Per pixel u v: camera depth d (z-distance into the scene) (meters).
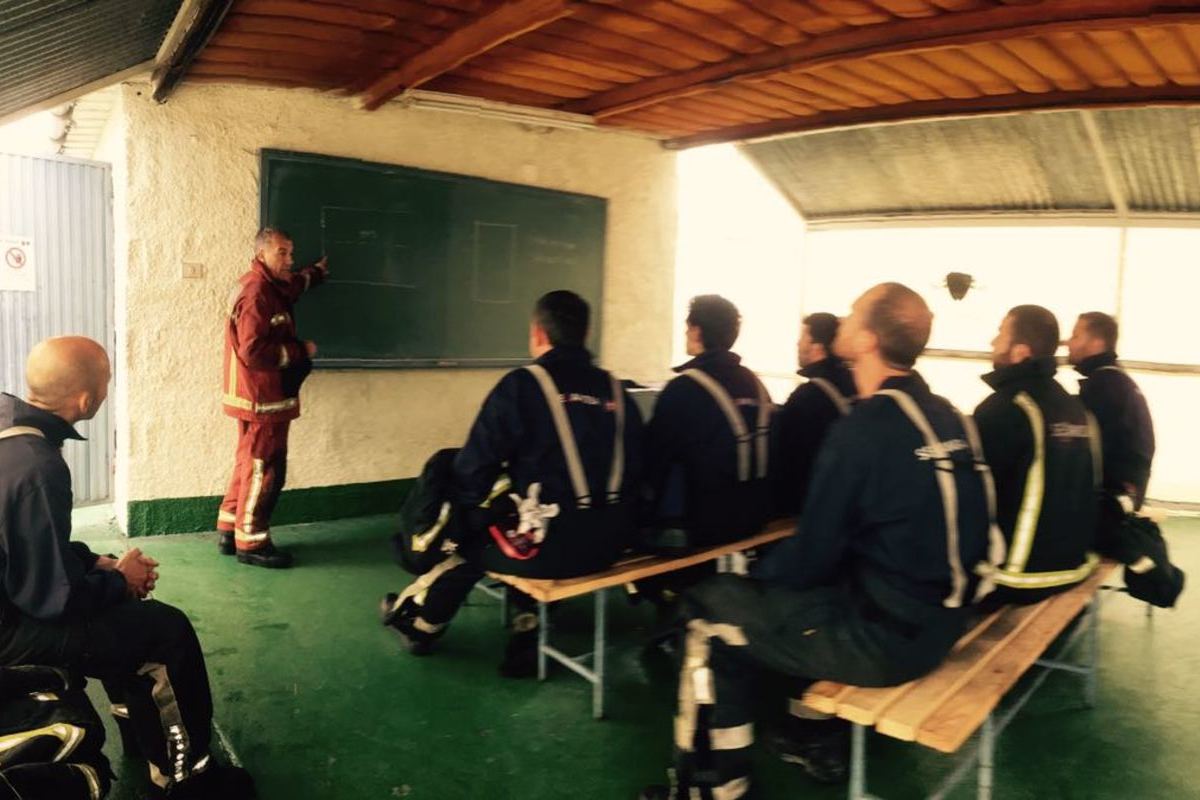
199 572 4.09
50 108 4.20
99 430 5.07
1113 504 3.07
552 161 5.76
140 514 4.50
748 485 2.96
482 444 2.66
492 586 4.11
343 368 4.96
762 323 8.67
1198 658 3.55
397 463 5.30
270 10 3.42
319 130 4.77
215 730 2.67
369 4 3.38
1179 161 5.54
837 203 7.50
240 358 4.04
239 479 4.22
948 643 2.06
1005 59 4.04
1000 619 2.52
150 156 4.29
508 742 2.66
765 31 3.89
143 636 2.08
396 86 4.33
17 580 1.86
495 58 4.36
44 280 4.61
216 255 4.54
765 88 4.75
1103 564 3.03
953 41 3.61
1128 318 6.48
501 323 5.62
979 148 6.05
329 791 2.37
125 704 2.31
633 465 2.79
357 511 5.17
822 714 2.50
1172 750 2.77
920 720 1.90
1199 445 6.28
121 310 4.41
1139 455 3.38
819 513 2.01
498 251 5.54
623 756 2.60
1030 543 2.51
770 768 2.59
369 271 4.98
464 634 3.52
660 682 3.13
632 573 2.77
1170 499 6.41
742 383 2.97
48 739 1.82
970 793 2.48
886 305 2.09
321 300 4.83
